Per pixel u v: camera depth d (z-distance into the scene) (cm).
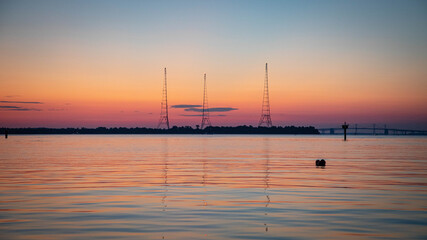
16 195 2550
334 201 2345
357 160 5897
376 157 6625
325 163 4925
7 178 3469
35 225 1769
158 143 14688
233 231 1672
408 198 2448
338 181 3284
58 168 4434
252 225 1772
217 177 3584
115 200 2378
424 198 2448
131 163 5188
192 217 1925
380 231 1672
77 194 2594
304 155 7138
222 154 7444
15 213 2009
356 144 14288
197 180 3359
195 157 6512
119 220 1862
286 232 1656
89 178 3484
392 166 4800
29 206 2191
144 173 3912
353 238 1571
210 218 1903
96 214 1991
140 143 14638
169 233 1642
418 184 3094
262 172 4031
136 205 2223
